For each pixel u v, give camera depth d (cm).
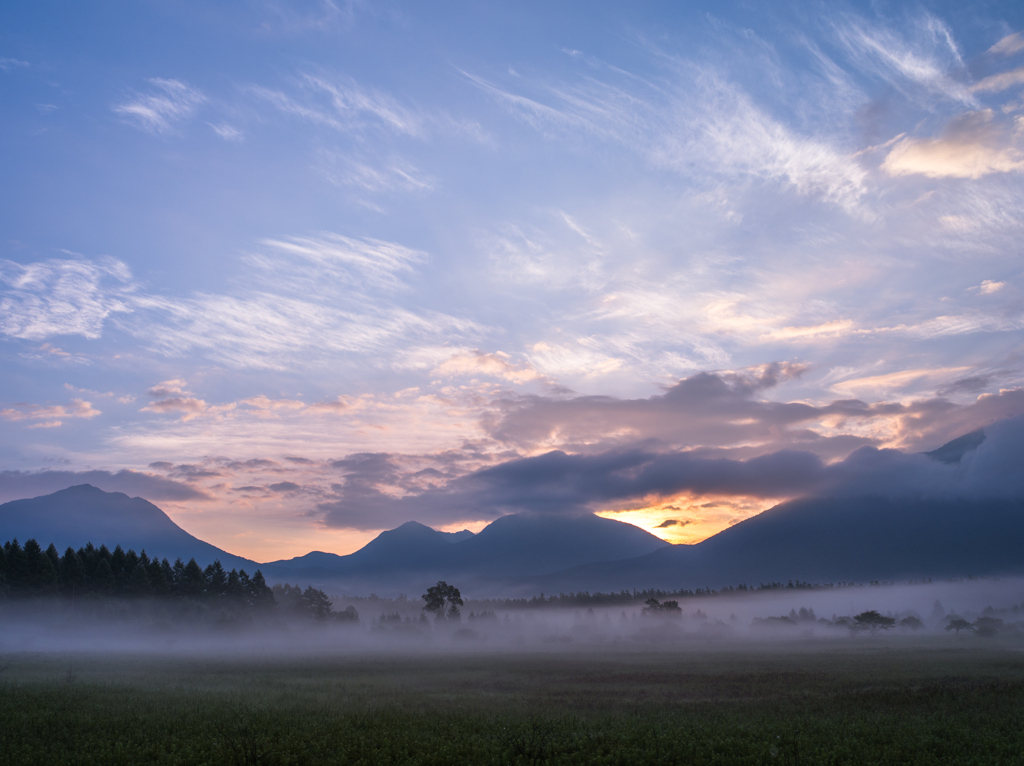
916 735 2403
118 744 2069
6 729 2305
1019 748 2200
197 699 3259
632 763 2003
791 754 2070
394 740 2248
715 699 3781
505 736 2286
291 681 4834
